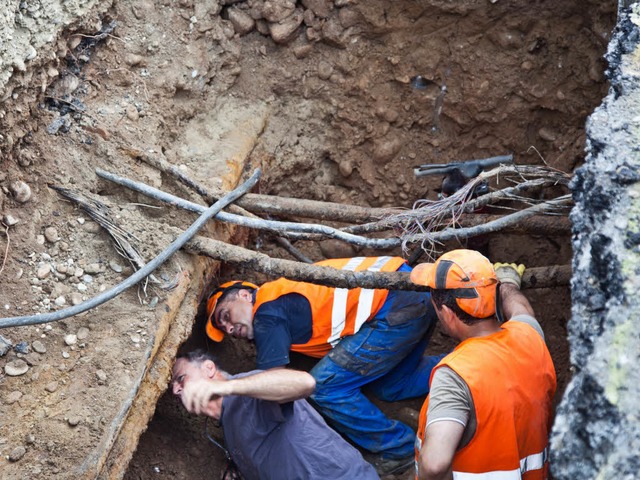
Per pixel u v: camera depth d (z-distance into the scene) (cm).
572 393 228
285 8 444
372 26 448
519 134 465
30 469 291
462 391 286
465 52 452
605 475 204
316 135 473
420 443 308
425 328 396
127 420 316
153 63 413
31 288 333
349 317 386
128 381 316
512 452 291
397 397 424
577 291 247
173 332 344
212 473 391
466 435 290
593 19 428
